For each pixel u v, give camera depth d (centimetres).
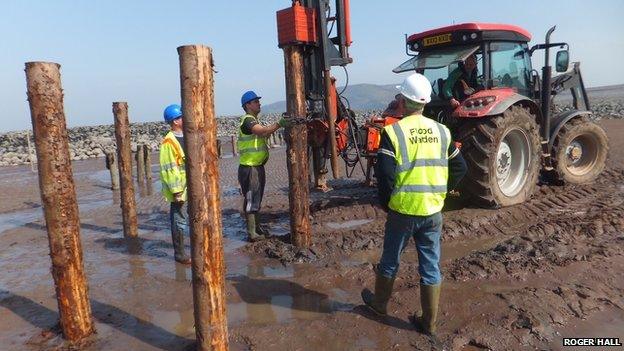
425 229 341
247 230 633
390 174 328
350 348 333
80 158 2123
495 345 330
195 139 307
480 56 673
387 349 331
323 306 406
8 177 1551
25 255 607
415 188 331
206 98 308
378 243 559
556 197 709
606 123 1847
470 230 581
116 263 553
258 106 576
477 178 623
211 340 321
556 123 743
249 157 579
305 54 596
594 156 800
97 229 729
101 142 2541
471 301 386
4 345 365
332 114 574
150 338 365
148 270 524
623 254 474
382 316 372
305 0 569
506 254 477
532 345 330
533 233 540
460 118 630
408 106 339
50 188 344
